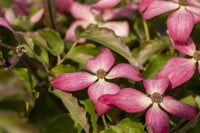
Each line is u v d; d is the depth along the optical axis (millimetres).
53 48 571
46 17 654
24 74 503
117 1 576
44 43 557
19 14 713
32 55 511
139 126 478
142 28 622
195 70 532
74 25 670
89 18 676
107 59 520
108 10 674
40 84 545
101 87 502
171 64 519
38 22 690
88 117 492
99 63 519
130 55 534
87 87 513
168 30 538
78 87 504
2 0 744
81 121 474
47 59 549
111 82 519
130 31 654
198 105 536
